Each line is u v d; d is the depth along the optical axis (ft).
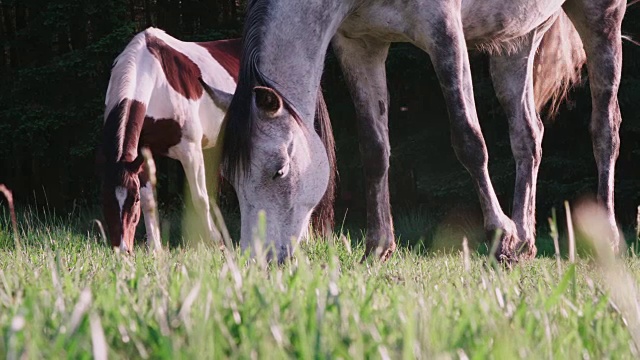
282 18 14.67
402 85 50.03
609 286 7.67
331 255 8.02
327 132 16.22
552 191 43.11
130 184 20.94
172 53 26.13
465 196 45.24
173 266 10.30
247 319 5.49
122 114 22.89
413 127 50.03
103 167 21.36
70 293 7.29
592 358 4.99
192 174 26.35
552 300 6.48
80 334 4.93
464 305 6.54
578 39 20.30
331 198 16.39
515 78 18.90
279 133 14.08
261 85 14.21
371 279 9.82
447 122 48.67
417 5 15.26
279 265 13.76
